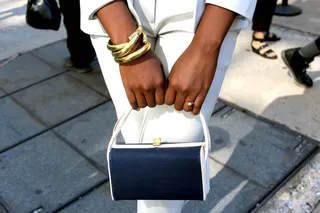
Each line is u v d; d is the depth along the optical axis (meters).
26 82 3.07
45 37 3.77
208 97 1.18
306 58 2.85
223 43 1.11
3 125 2.60
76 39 3.01
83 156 2.33
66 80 3.10
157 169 1.11
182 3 1.03
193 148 1.11
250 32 3.79
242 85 2.98
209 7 1.00
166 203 1.34
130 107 1.17
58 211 1.98
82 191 2.09
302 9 4.34
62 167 2.26
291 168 2.20
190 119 1.17
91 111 2.74
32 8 2.61
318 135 2.46
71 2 2.80
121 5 1.04
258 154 2.30
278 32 3.83
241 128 2.52
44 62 3.35
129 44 1.00
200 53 1.01
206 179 1.14
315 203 1.99
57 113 2.72
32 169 2.24
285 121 2.59
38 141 2.46
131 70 1.04
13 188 2.12
